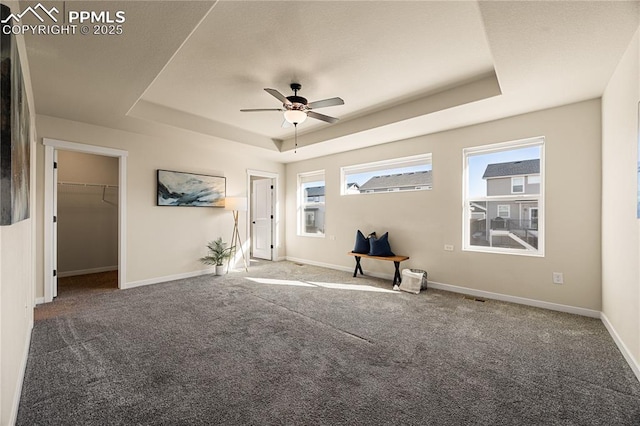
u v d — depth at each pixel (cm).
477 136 409
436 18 225
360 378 207
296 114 326
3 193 119
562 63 248
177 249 505
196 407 176
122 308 352
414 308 355
